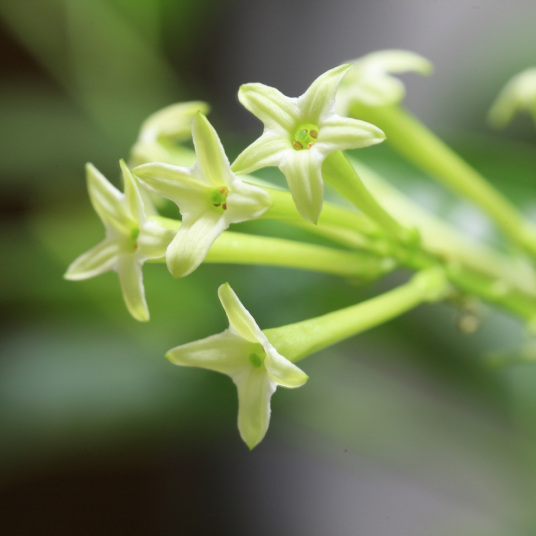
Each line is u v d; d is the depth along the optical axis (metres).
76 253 0.23
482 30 0.27
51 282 0.22
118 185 0.27
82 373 0.21
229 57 0.30
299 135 0.15
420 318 0.20
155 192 0.15
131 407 0.20
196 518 0.27
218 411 0.20
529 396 0.20
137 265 0.15
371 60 0.18
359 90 0.17
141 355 0.21
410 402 0.21
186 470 0.27
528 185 0.20
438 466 0.21
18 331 0.22
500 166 0.20
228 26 0.29
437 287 0.17
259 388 0.15
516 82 0.19
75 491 0.26
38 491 0.26
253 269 0.20
